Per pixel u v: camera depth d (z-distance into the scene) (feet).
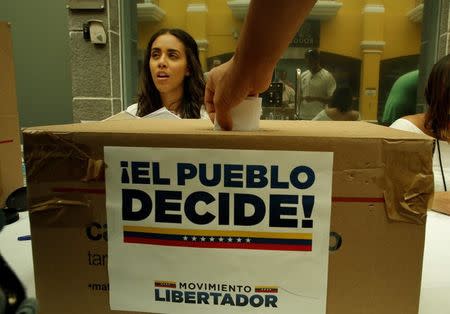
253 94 1.40
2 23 2.91
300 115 9.32
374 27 11.04
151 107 5.78
